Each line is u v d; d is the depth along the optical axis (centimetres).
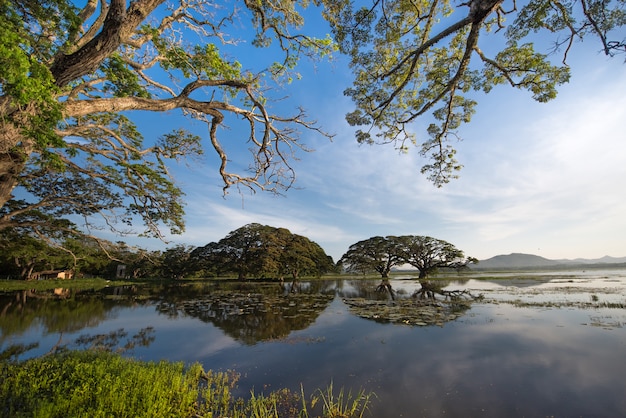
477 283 3325
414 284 3438
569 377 638
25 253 2403
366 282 4062
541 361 735
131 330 1119
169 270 4788
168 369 641
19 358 784
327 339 969
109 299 2041
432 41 577
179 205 1183
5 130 412
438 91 915
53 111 377
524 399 546
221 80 594
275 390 596
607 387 587
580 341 891
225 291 2689
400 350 842
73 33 544
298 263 4138
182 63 625
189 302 1886
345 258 5053
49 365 632
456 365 720
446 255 4459
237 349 873
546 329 1046
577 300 1750
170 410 475
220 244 4450
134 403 469
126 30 441
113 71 749
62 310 1560
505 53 756
